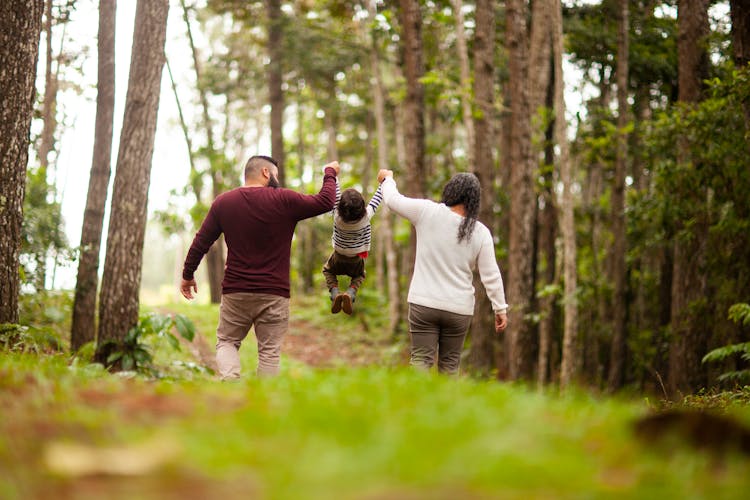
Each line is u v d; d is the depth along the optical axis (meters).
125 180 9.40
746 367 12.57
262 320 5.79
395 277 23.80
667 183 13.45
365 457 2.13
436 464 2.07
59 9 17.84
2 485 1.87
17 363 4.59
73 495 1.85
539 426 2.66
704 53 13.01
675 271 13.56
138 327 9.41
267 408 2.91
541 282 20.47
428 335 5.72
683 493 1.99
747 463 2.34
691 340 13.15
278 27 27.34
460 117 16.94
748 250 12.34
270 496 1.84
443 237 5.68
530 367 15.20
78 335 11.38
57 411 2.84
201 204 26.02
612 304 19.11
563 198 14.30
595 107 19.39
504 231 19.86
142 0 9.54
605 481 2.10
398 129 27.36
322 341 23.47
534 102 17.52
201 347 14.77
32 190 14.10
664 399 7.16
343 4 25.77
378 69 23.77
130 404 3.04
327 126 35.81
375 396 3.11
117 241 9.33
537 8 17.48
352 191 6.07
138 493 1.87
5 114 7.50
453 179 5.77
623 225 17.06
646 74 18.64
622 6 16.62
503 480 1.99
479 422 2.62
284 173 27.86
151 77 9.48
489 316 16.41
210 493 1.89
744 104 11.00
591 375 18.72
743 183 11.87
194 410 2.89
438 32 23.42
